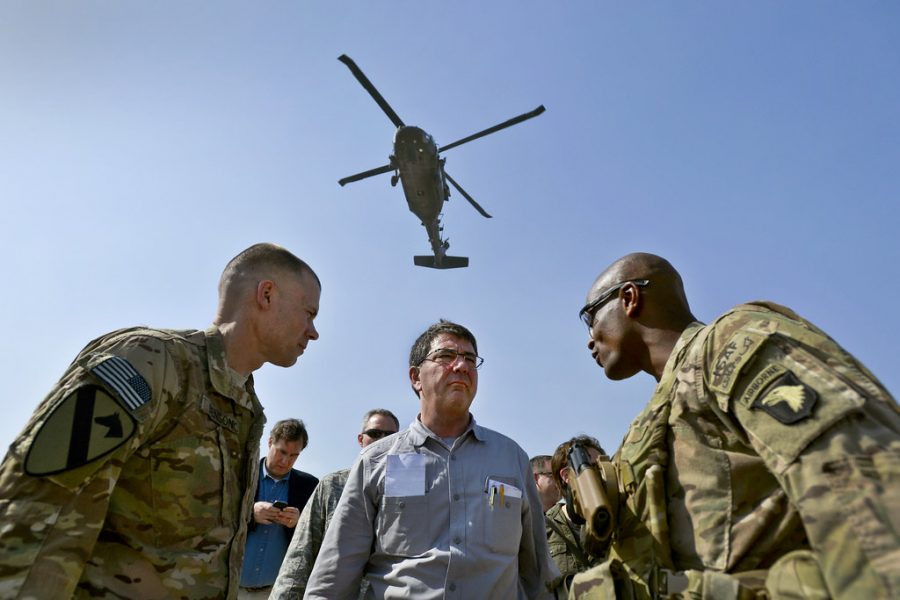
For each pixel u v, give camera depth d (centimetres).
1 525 204
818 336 174
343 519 341
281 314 302
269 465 549
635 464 209
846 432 152
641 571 203
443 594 311
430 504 333
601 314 251
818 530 148
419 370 381
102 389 229
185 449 252
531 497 372
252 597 501
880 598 134
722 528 183
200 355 272
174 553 245
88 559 227
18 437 220
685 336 215
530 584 362
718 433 190
